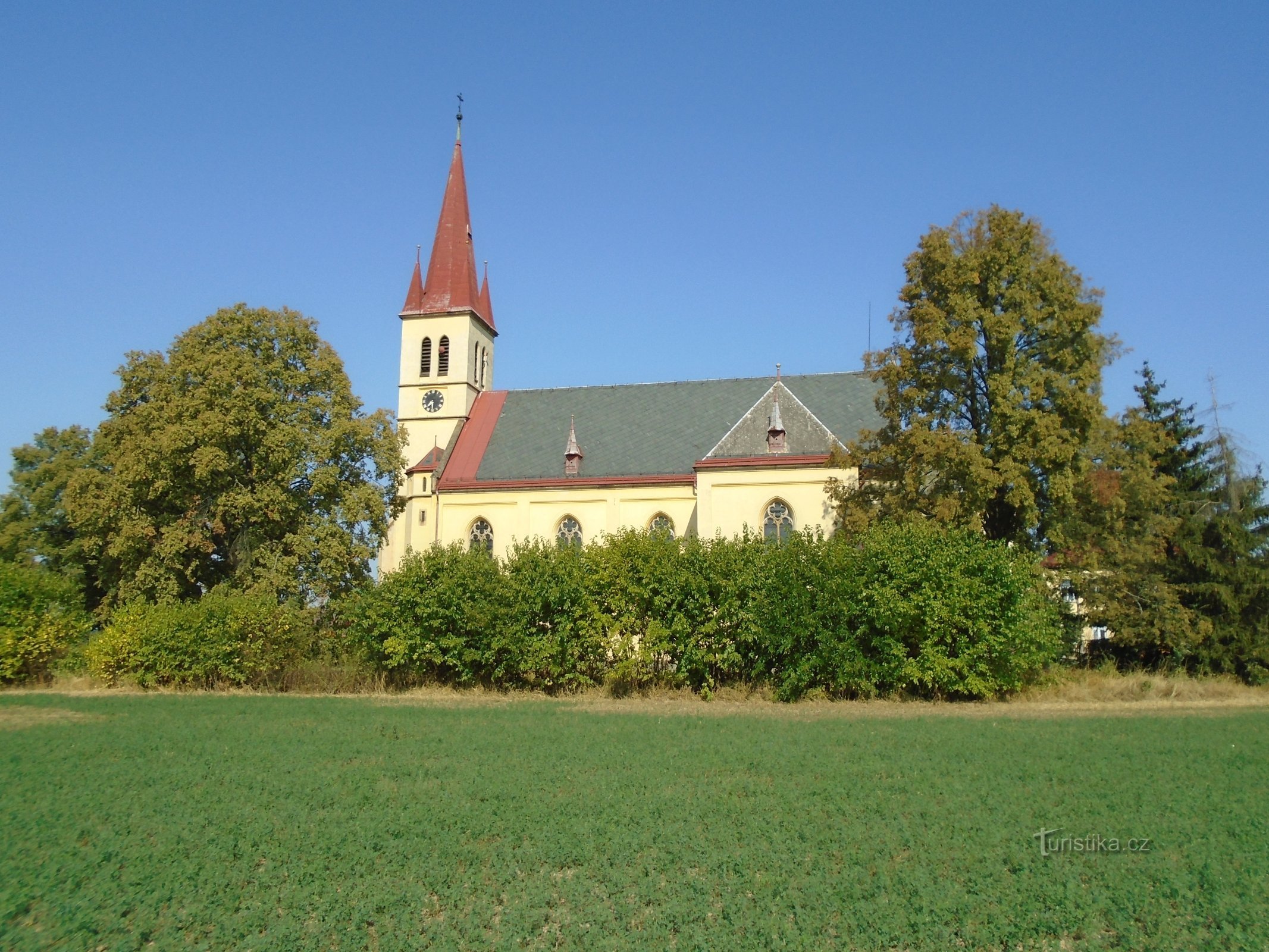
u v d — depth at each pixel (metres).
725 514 45.69
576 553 36.28
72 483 43.97
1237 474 44.38
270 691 35.62
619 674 33.59
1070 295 35.34
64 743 21.56
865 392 53.72
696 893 10.77
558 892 10.88
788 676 32.16
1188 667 41.00
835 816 14.29
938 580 32.12
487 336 64.31
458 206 63.53
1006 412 34.28
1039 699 33.09
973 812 14.55
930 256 36.84
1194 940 9.58
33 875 11.40
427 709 29.38
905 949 9.42
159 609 36.00
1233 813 14.70
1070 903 10.37
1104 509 38.09
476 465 56.75
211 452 40.72
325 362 46.59
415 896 10.59
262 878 11.27
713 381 58.25
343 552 43.50
